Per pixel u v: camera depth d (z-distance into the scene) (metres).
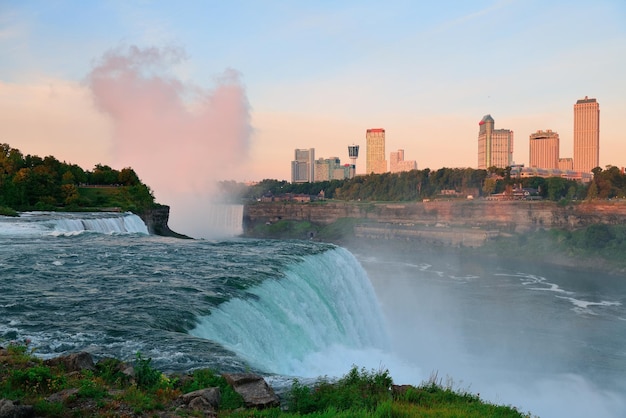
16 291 26.52
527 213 141.50
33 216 72.31
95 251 42.00
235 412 11.41
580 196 170.38
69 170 114.38
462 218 153.88
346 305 39.59
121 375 12.96
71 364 13.42
